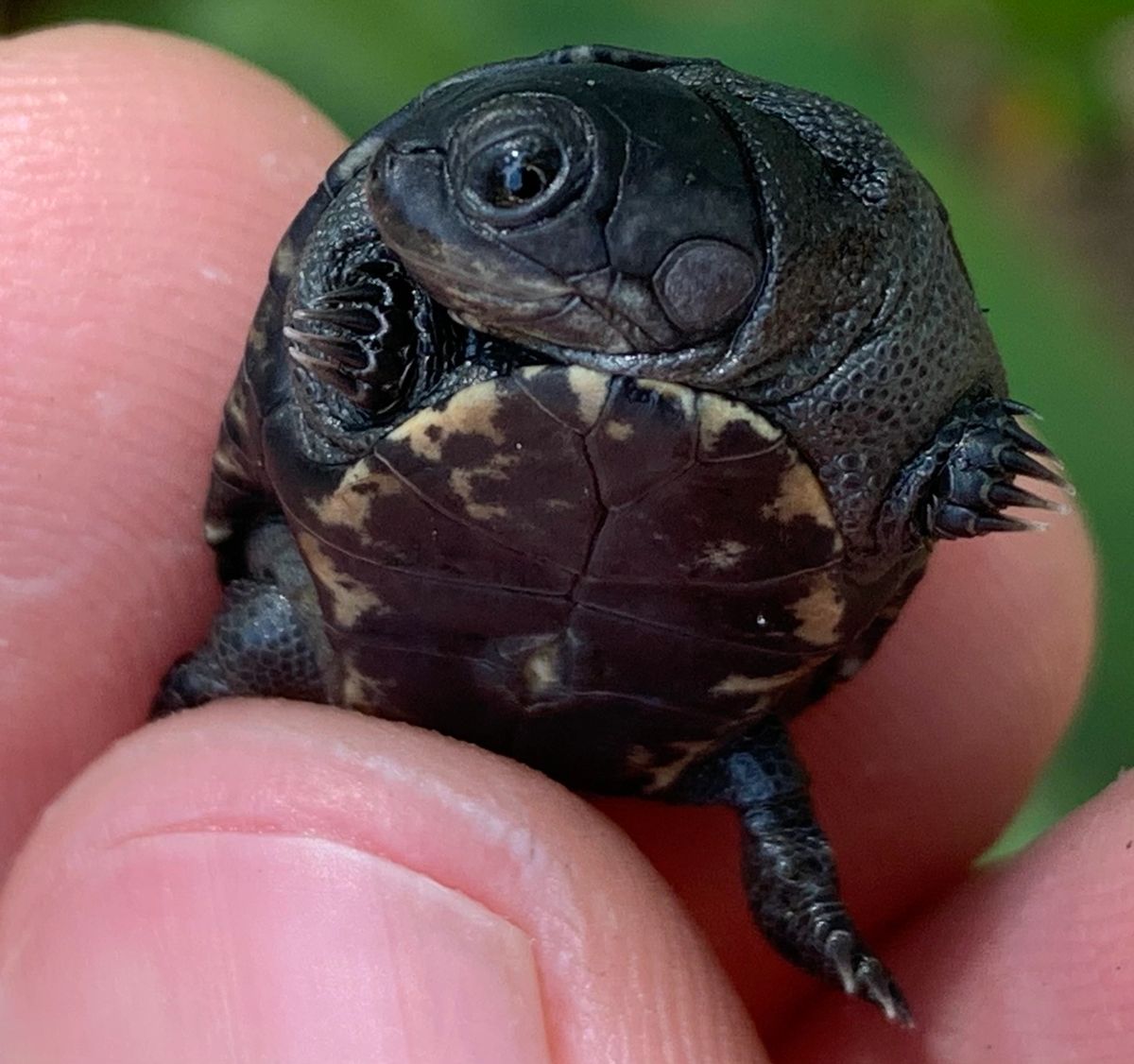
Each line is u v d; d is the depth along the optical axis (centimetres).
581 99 6
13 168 9
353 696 8
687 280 6
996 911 8
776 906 8
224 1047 7
